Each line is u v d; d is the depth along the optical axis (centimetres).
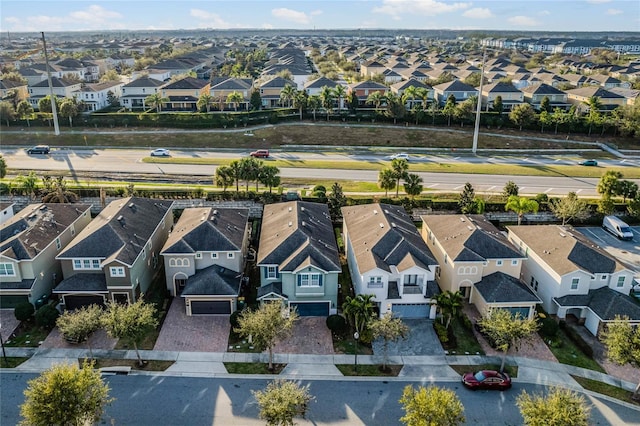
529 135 11038
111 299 4653
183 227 5269
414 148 10212
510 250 4919
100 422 3441
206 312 4722
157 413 3547
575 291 4722
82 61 17738
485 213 6894
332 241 5138
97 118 10900
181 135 10438
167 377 3903
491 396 3781
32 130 10606
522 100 12669
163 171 8325
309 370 4025
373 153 9762
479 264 4822
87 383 3184
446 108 11381
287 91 11744
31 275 4691
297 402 3247
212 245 4909
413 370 4050
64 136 10294
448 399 3164
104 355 4141
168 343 4309
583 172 8756
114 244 4791
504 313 4066
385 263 4688
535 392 3819
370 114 11462
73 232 5569
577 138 10981
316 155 9544
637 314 4381
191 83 12569
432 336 4484
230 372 3978
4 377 3872
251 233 6425
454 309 4278
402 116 11325
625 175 8675
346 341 4400
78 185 7494
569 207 6394
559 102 12988
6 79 13875
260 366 4059
